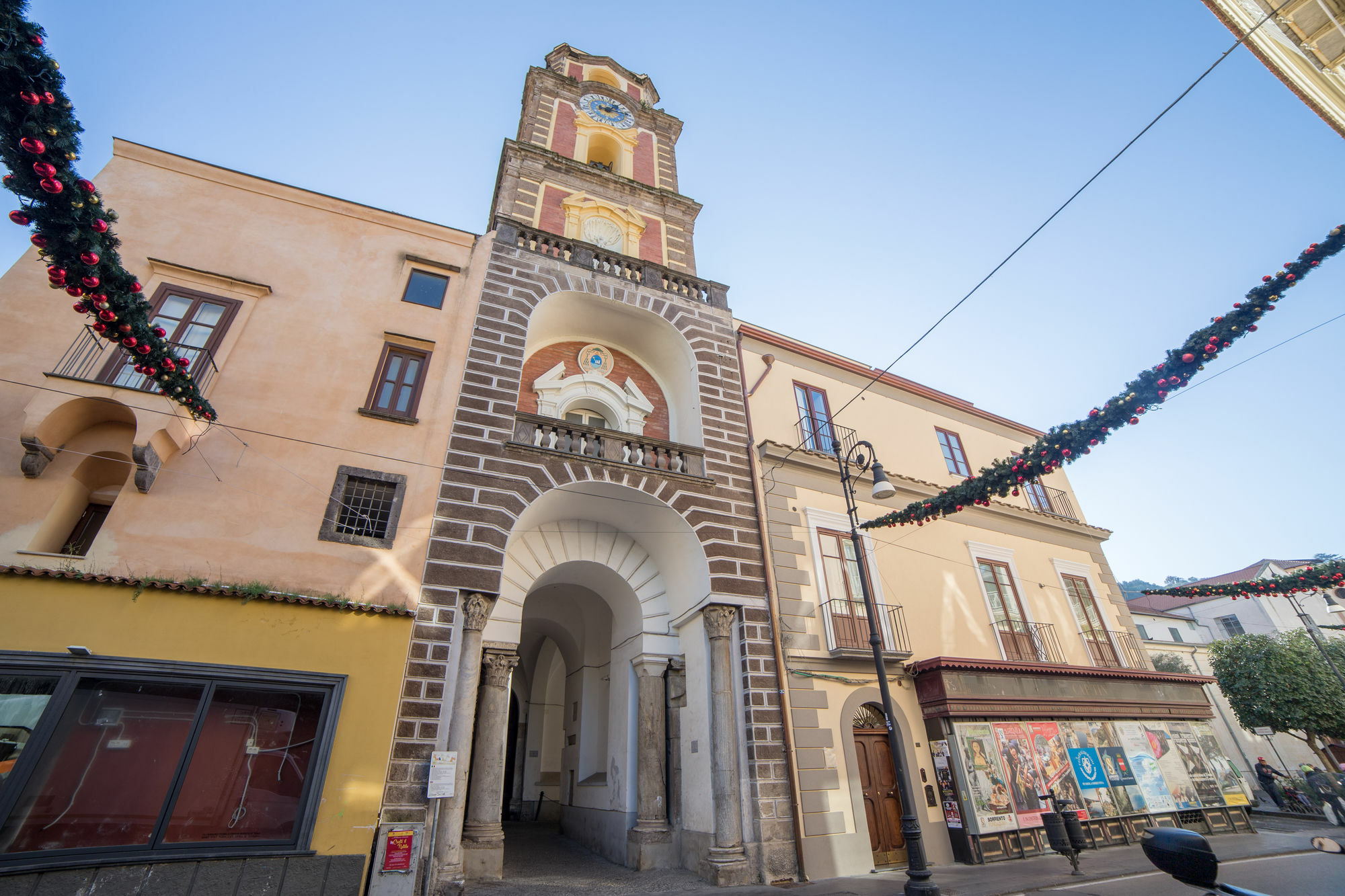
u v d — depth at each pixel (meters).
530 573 12.23
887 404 17.80
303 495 9.75
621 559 13.37
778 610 12.31
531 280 13.67
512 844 14.09
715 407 14.27
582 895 9.19
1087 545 18.97
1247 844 12.56
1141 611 29.08
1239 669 20.95
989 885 9.46
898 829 11.73
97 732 7.45
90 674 7.52
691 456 13.31
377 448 10.60
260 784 7.89
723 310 15.96
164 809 7.36
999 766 12.28
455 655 9.60
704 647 11.96
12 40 4.48
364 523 10.05
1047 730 13.11
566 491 11.85
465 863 9.70
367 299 12.10
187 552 8.73
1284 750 23.03
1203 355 6.18
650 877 10.39
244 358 10.59
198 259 11.34
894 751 9.20
